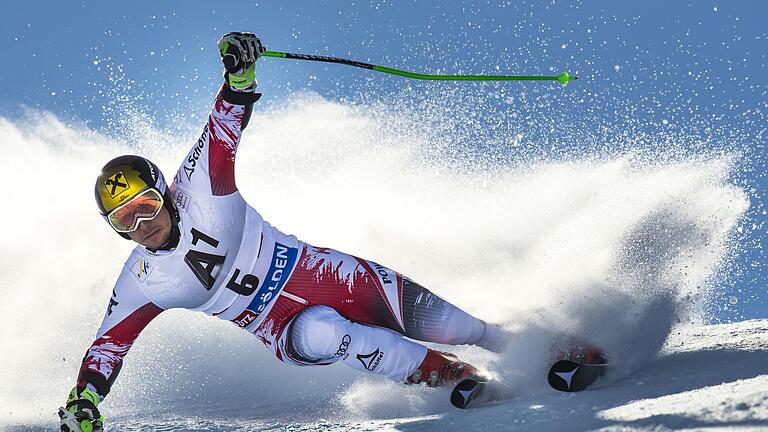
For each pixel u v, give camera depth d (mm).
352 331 12719
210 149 12609
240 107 12461
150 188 12242
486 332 14023
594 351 13047
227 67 12062
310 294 13602
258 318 13594
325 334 12578
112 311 12805
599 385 12531
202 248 12812
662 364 13180
